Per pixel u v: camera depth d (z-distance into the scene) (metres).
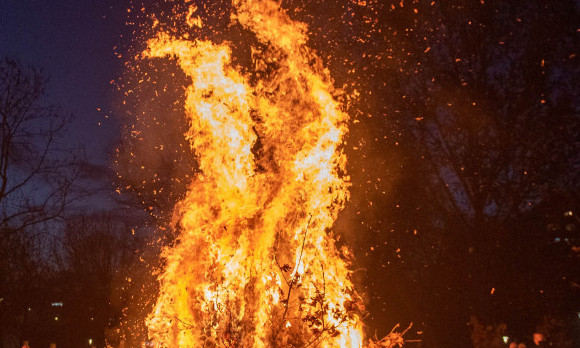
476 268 16.92
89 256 35.94
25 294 26.61
